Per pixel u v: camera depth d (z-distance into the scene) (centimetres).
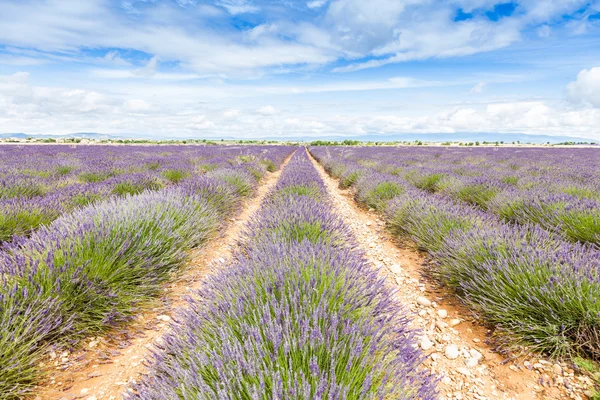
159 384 178
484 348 266
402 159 2019
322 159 2659
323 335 180
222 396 142
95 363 245
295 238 403
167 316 313
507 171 1187
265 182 1436
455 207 564
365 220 751
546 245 351
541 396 211
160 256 378
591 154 2548
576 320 247
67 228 355
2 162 1268
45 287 269
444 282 381
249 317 201
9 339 218
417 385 181
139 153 2169
